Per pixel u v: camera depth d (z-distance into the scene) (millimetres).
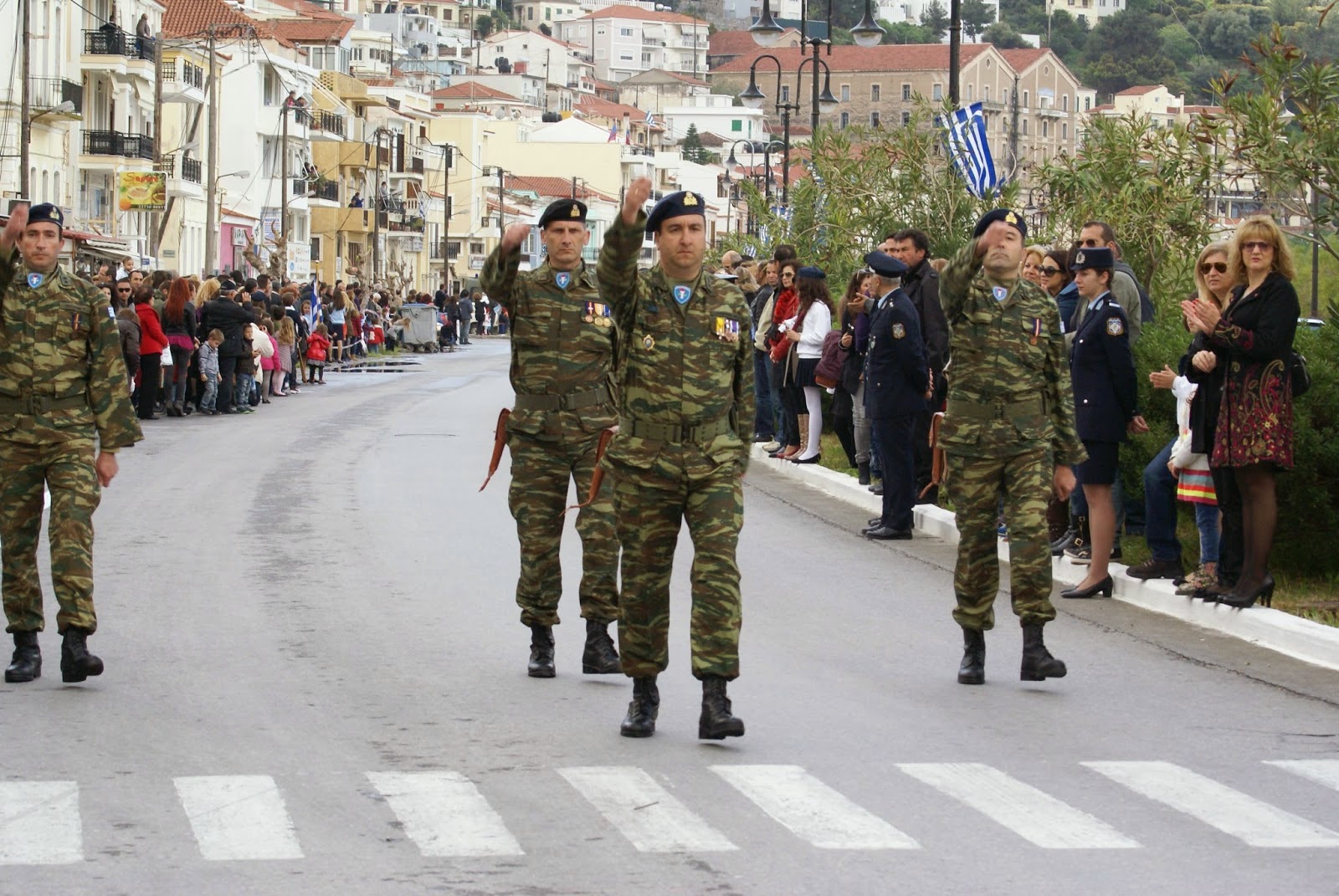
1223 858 7988
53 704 10602
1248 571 13492
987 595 11586
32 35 64062
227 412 34562
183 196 80250
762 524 19453
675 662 12203
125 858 7723
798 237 35969
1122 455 16516
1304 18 43656
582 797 8758
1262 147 16547
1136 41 169250
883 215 31250
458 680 11453
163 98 79688
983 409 11578
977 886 7504
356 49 182125
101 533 17859
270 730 10047
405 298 84812
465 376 52094
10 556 11172
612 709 10727
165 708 10562
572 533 17891
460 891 7332
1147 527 14914
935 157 31188
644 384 9820
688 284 9844
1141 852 8047
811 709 10820
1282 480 15375
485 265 11484
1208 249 13398
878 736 10133
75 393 11156
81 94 69250
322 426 31547
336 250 110688
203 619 13414
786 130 49000
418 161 129375
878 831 8273
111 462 11258
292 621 13398
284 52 103750
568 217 11484
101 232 66750
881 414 18312
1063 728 10438
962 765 9500
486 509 20016
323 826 8242
